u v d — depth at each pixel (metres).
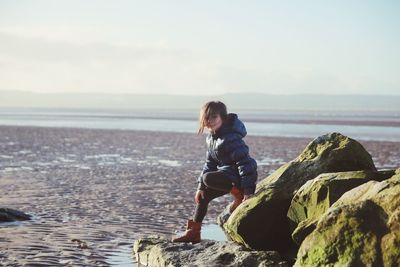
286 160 28.78
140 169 24.53
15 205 14.36
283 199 8.48
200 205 8.95
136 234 10.80
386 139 48.19
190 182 19.97
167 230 11.29
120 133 56.22
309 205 8.00
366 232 6.46
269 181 9.19
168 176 21.84
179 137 50.00
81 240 10.13
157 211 13.61
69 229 11.17
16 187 18.20
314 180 8.16
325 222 6.79
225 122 8.61
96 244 9.84
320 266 6.56
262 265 7.84
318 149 9.47
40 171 23.52
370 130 66.12
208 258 8.18
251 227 8.35
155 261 8.41
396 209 6.43
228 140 8.52
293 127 73.69
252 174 8.46
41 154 32.31
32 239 10.15
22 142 42.50
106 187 18.38
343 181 7.85
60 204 14.59
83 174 22.42
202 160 29.06
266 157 30.48
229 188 8.70
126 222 12.09
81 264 8.45
